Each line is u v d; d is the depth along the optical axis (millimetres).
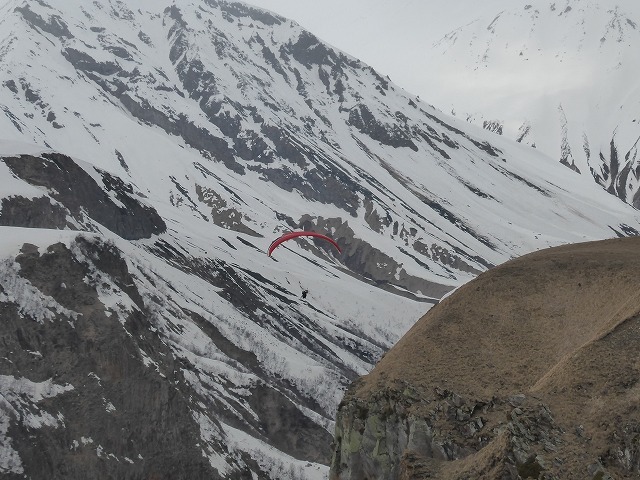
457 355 94875
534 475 68062
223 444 147000
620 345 77562
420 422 85438
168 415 138500
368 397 93125
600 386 73812
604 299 95312
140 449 133500
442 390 88750
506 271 106250
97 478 127188
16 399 127750
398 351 99312
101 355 137875
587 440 69438
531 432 71500
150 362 141375
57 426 128625
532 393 76375
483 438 80062
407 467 78938
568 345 92062
